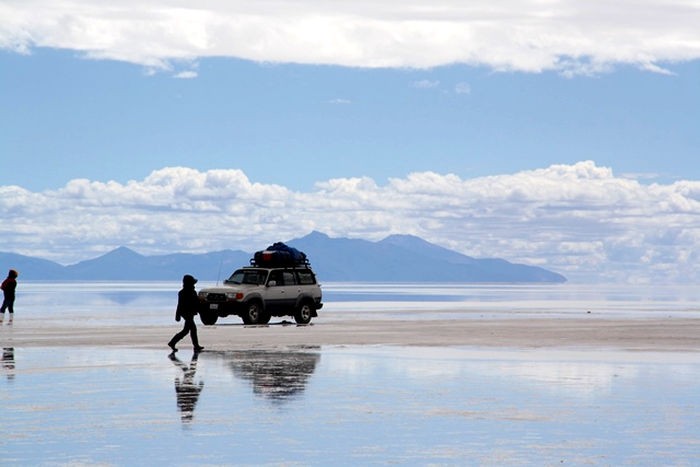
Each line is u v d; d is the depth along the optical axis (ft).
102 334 308.60
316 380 180.65
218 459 107.45
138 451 111.65
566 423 131.64
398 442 117.91
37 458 107.55
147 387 169.58
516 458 108.37
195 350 244.22
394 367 205.05
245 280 386.32
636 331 339.16
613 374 191.83
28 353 237.04
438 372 195.21
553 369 201.46
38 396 157.48
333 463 105.70
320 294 395.34
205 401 152.15
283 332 326.65
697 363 215.31
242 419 134.62
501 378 184.14
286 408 144.97
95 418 135.13
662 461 106.73
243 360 220.64
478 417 136.87
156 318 426.51
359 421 133.18
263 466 103.96
